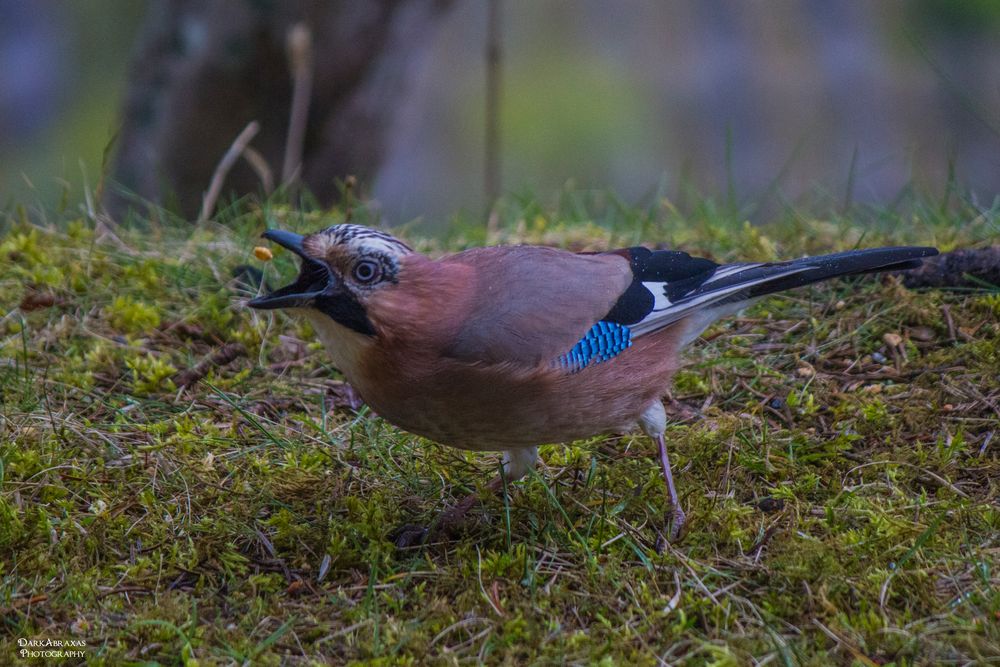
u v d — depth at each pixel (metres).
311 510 7.45
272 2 13.36
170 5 13.90
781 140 22.66
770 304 9.63
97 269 10.27
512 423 6.86
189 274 10.23
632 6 25.17
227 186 14.38
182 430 8.09
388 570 6.80
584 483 7.73
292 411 8.67
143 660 6.04
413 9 14.02
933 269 9.34
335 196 14.92
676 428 8.29
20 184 23.12
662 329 7.38
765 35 24.05
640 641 6.12
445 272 6.71
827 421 8.22
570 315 6.80
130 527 7.12
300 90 13.35
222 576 6.77
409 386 6.69
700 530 7.09
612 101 24.08
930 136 22.25
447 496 7.69
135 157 14.34
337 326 6.67
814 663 5.82
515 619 6.26
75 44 26.72
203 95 13.87
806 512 7.21
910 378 8.55
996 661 5.76
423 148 24.28
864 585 6.39
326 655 6.12
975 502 7.16
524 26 25.72
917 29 23.31
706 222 11.45
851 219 11.52
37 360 9.02
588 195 13.71
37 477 7.50
